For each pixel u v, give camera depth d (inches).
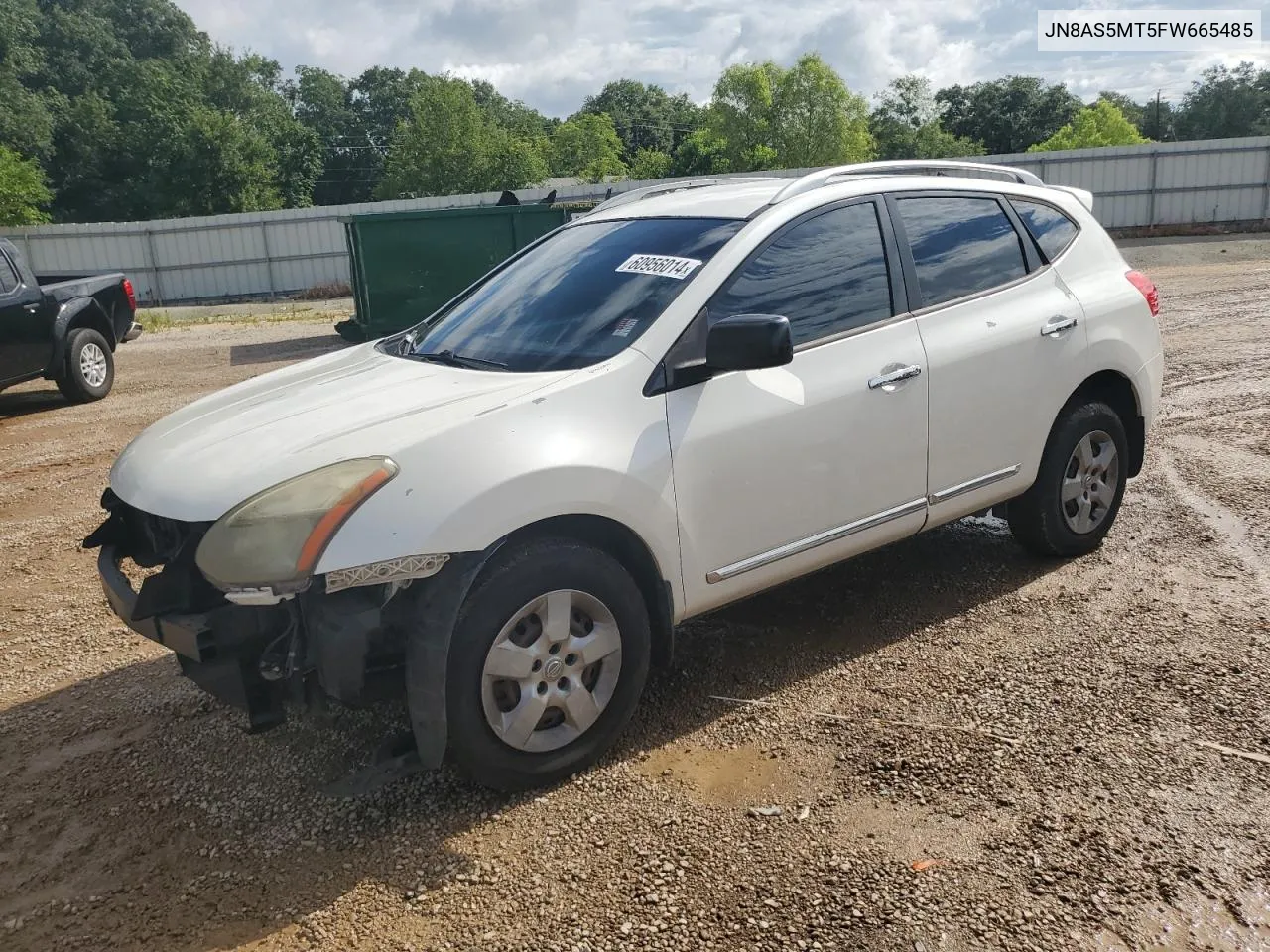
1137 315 187.3
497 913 101.3
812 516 142.3
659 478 125.2
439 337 157.1
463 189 2416.3
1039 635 157.9
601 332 134.8
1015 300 168.9
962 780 119.6
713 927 97.5
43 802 127.3
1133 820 110.5
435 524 108.7
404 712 143.6
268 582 104.0
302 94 3863.2
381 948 97.3
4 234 1264.8
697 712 139.8
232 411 137.3
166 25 4003.4
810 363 141.3
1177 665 145.1
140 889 108.9
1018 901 98.8
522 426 117.8
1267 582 172.7
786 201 147.0
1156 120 3809.1
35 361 408.5
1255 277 690.2
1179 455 256.2
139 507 119.0
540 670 118.6
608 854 109.7
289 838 116.1
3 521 258.7
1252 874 101.2
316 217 1312.7
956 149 3073.3
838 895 101.0
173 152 2374.5
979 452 162.7
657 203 164.7
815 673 149.3
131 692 156.7
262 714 114.5
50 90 2915.8
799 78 2217.0
